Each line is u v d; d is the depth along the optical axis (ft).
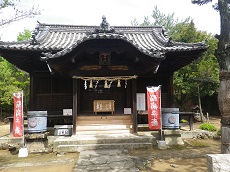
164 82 44.60
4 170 21.27
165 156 24.90
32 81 41.86
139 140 30.30
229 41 13.21
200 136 37.96
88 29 51.52
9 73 90.33
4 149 32.71
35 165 22.82
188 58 41.57
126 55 34.06
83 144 29.60
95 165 21.22
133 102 35.37
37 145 30.12
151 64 32.73
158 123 31.17
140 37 50.78
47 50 37.27
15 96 28.81
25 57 38.96
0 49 35.37
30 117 30.78
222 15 13.96
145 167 20.72
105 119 36.96
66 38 47.52
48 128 38.88
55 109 41.81
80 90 42.45
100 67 35.42
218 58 13.94
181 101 88.69
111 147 29.07
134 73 35.70
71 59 31.55
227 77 12.64
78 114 40.93
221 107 12.89
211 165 11.07
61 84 42.63
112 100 40.52
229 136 12.50
